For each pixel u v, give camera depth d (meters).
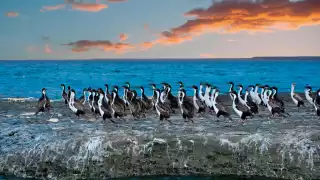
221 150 16.12
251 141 16.30
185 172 15.72
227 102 29.72
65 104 29.36
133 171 15.75
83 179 15.57
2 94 40.22
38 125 20.30
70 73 93.88
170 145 16.34
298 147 15.88
